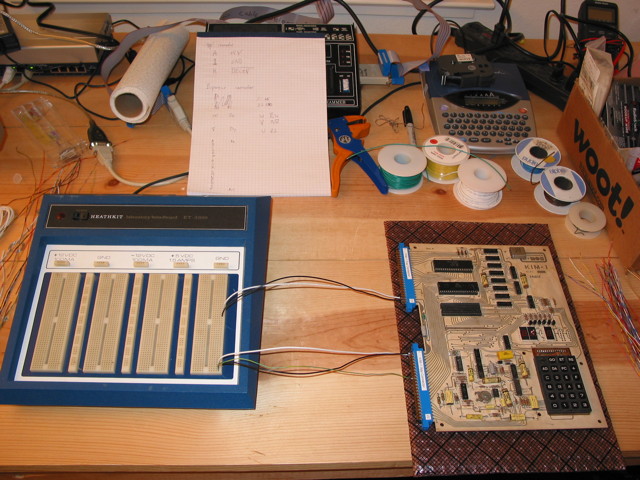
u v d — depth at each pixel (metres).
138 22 1.19
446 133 0.86
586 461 0.58
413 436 0.58
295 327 0.66
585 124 0.81
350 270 0.72
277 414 0.59
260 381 0.62
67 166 0.82
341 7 1.16
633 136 0.80
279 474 0.64
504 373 0.62
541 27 1.24
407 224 0.77
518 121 0.88
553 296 0.69
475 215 0.79
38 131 0.87
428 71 0.94
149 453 0.57
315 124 0.81
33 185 0.80
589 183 0.81
